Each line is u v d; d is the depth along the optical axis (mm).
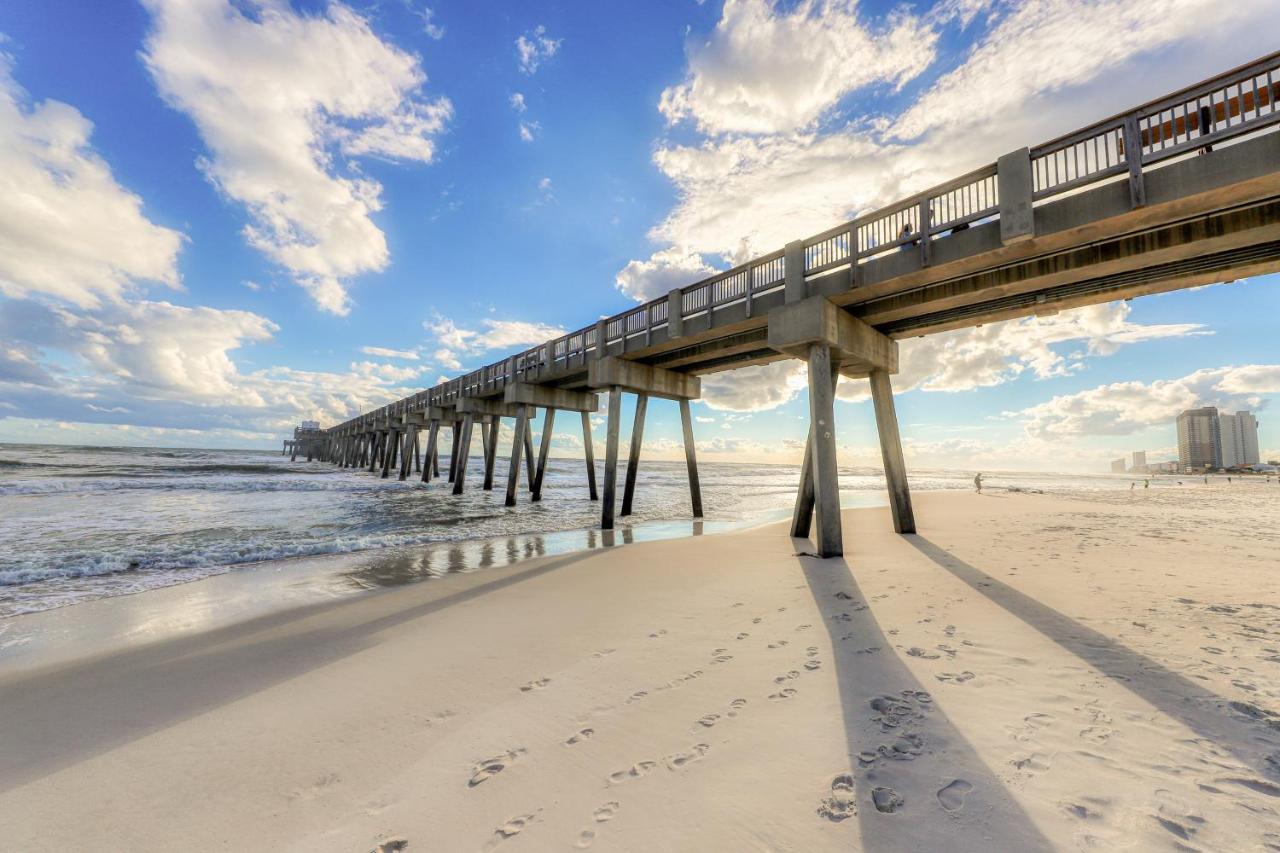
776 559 8727
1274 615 4785
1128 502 22984
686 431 18328
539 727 3328
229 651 5141
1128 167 6457
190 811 2648
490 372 25125
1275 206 6270
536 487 24984
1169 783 2320
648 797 2525
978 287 8672
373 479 39531
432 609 6508
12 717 3771
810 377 9586
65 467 38969
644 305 14570
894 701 3322
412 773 2891
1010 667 3760
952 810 2234
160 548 10938
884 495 30094
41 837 2475
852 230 9258
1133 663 3717
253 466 49375
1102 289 8492
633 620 5574
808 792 2455
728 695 3598
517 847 2242
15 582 8336
